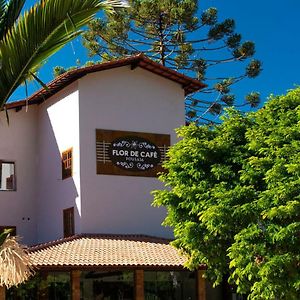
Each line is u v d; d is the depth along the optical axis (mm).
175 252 24016
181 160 19531
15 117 30125
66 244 23750
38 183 29969
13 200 29312
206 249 18500
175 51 43469
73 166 26969
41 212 29406
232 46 43062
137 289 22828
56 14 8641
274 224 16438
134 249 23875
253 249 16141
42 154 29828
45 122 29797
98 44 43031
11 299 22719
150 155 27922
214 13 42219
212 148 19000
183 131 20328
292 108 18875
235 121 19656
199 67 43594
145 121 28219
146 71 28766
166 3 40469
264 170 17328
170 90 29156
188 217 19219
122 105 27906
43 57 8922
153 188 27641
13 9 9117
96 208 26344
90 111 27156
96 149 26922
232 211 16844
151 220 27312
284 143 17453
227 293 27172
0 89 8898
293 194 15945
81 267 21297
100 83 27656
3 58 8766
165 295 25547
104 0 8734
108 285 24641
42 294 23094
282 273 15680
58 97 28750
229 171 18312
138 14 40656
